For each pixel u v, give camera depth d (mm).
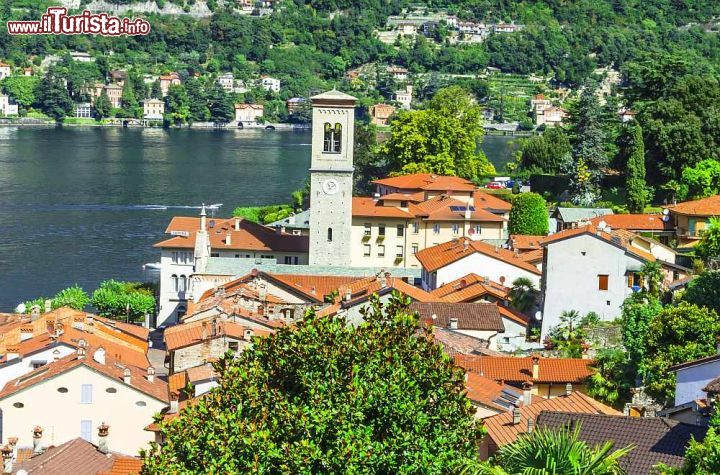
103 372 169375
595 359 181250
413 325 104375
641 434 117812
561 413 123125
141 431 169750
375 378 99312
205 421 98812
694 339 170000
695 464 101562
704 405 127688
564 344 199875
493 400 151750
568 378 174000
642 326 181250
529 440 91312
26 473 133375
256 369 101812
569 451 89250
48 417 169375
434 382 101812
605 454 91312
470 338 197500
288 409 97312
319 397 97875
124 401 170000
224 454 95812
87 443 146875
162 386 176000
